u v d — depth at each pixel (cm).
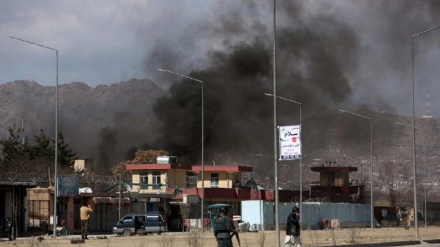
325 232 7162
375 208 11050
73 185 7594
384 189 17425
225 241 3050
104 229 8162
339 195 11894
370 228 9175
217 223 3069
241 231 7494
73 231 7525
